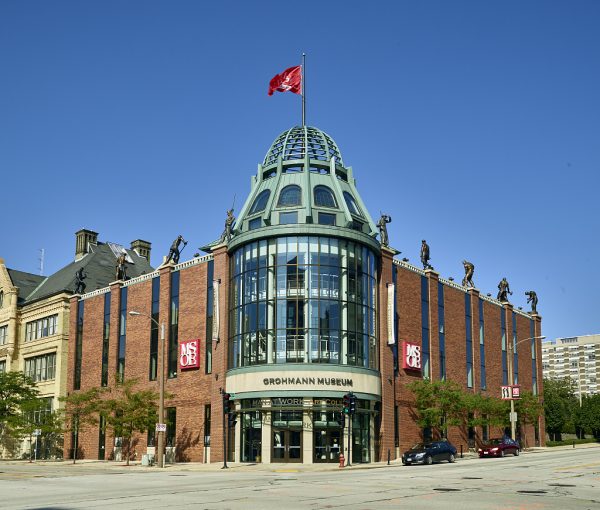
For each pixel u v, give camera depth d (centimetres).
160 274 6250
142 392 5544
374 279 5578
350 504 2116
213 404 5447
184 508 2023
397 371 5766
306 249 5200
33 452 7250
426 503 2145
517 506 2058
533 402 7438
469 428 6700
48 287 8100
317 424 4972
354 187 5912
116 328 6581
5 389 6675
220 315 5550
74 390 6962
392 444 5459
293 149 5881
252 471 4262
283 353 5053
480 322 7200
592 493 2475
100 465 5438
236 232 5597
